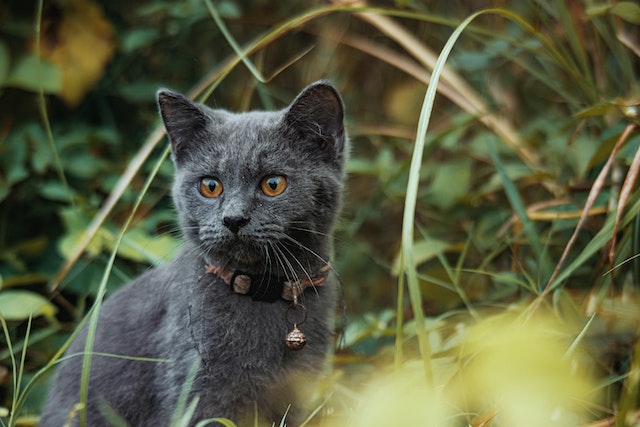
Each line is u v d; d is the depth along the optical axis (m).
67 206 0.98
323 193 0.77
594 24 0.90
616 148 0.79
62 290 0.95
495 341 0.61
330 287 0.79
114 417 0.75
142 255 0.91
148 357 0.77
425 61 0.96
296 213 0.75
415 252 0.89
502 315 0.78
